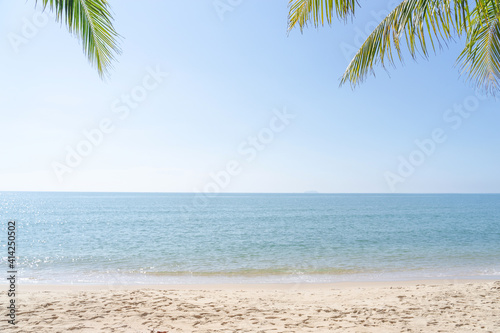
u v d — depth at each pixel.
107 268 11.89
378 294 7.02
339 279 9.67
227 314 5.29
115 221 36.72
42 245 18.75
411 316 5.20
